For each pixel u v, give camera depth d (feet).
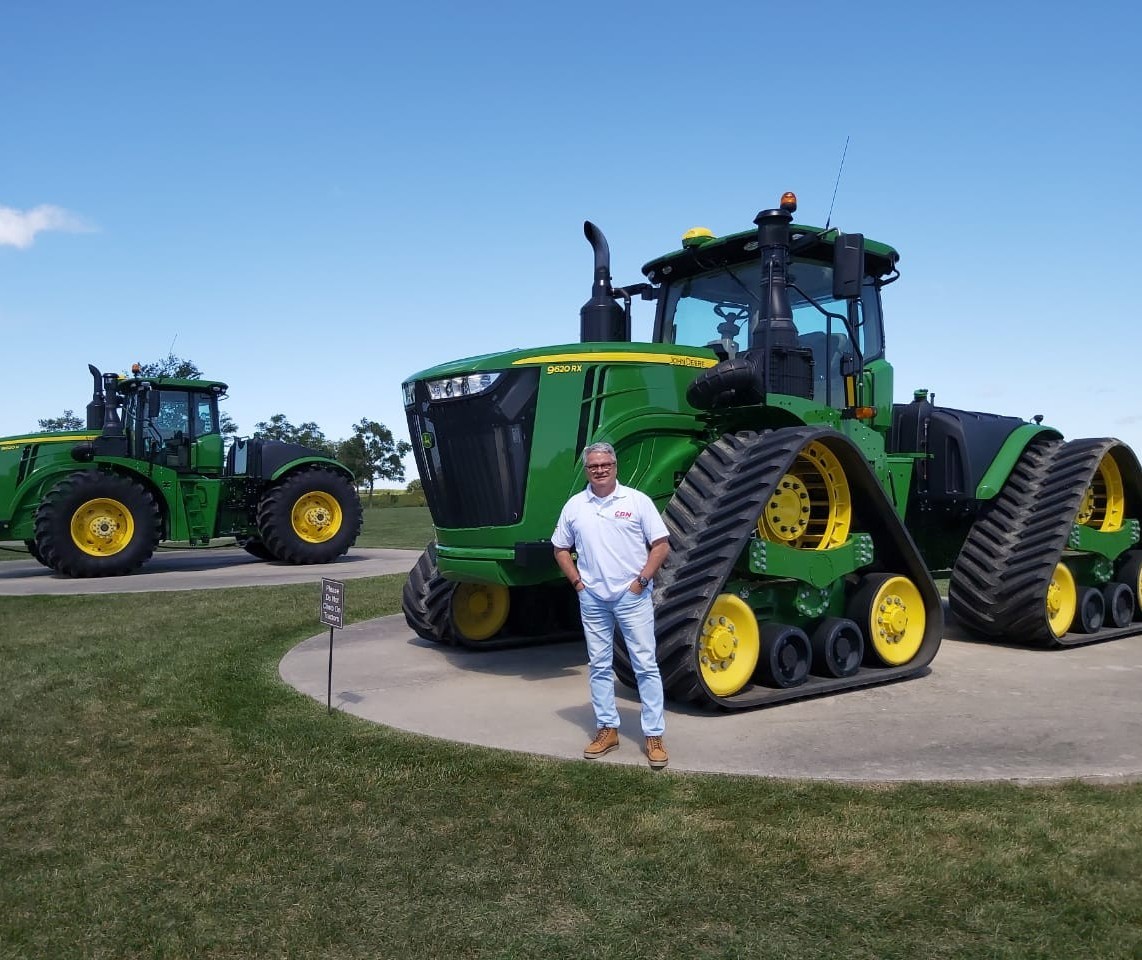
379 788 13.06
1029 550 21.84
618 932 9.15
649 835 11.27
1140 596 24.88
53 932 9.34
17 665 21.24
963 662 20.93
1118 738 14.83
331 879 10.37
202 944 9.09
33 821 12.10
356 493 48.65
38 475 43.19
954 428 22.88
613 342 19.26
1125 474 24.50
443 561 19.12
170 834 11.64
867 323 23.03
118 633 25.34
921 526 25.21
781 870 10.32
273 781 13.43
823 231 20.11
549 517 17.90
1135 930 9.00
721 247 21.20
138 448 45.57
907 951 8.73
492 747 14.76
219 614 28.53
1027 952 8.66
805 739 14.90
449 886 10.16
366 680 19.67
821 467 18.69
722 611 16.80
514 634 23.79
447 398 18.45
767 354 19.06
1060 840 10.84
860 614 19.04
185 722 16.47
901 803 12.04
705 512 16.63
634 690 18.30
